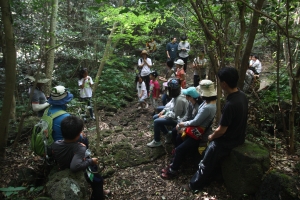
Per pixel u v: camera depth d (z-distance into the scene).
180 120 3.69
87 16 7.19
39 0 4.59
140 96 6.48
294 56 4.27
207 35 3.41
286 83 5.28
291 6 3.07
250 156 2.69
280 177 2.46
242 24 3.50
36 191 2.66
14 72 3.52
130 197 3.08
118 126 5.37
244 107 2.64
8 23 3.32
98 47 7.88
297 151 3.49
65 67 8.55
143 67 7.08
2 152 3.72
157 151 4.03
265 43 4.28
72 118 2.37
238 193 2.79
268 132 4.26
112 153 4.01
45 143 2.72
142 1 2.39
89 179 2.63
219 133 2.69
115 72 8.50
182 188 3.17
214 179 3.20
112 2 6.11
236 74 2.55
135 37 3.75
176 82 3.79
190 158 3.68
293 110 3.35
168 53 8.90
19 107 5.93
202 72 6.43
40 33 5.96
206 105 3.15
